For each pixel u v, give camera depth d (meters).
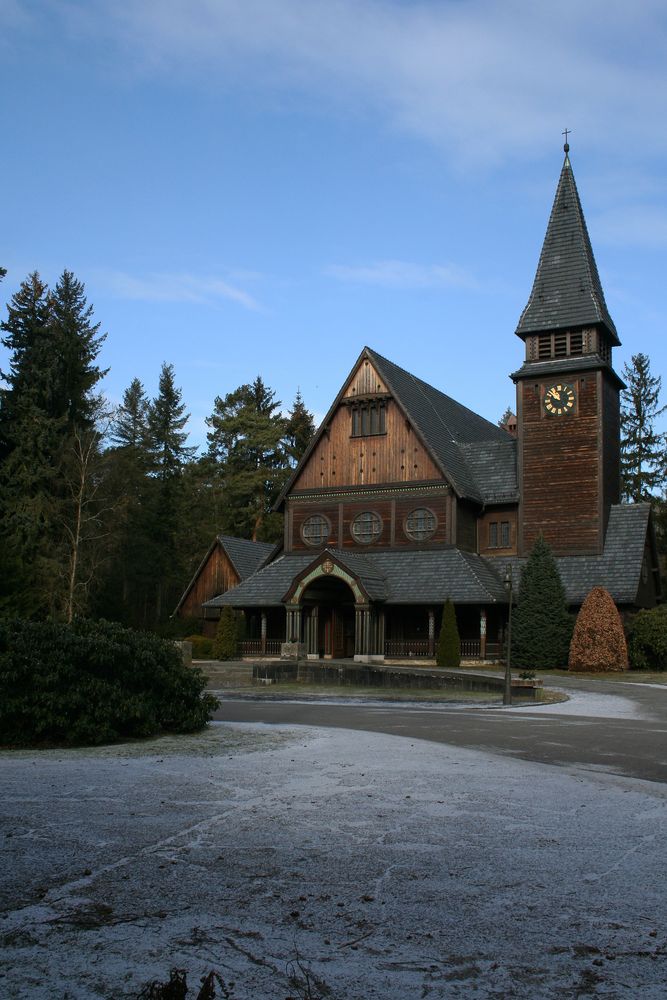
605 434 48.00
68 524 58.41
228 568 60.28
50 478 56.00
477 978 5.98
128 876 8.03
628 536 46.34
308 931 6.77
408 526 48.62
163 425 92.88
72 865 8.35
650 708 26.22
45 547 54.44
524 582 44.25
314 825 9.91
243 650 51.47
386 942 6.57
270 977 5.98
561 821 10.20
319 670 35.91
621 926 6.88
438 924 6.91
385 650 46.97
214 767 13.63
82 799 11.20
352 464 50.75
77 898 7.45
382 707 26.62
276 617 53.22
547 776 13.17
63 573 54.66
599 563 45.62
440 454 49.06
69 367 59.97
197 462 90.50
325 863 8.46
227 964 6.18
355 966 6.15
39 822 9.97
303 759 14.46
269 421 85.25
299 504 51.97
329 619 51.16
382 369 50.31
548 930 6.80
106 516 62.38
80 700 16.08
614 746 16.94
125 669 17.44
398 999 5.68
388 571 47.84
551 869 8.32
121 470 64.25
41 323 59.41
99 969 6.08
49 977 5.96
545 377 48.69
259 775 12.92
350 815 10.39
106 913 7.11
